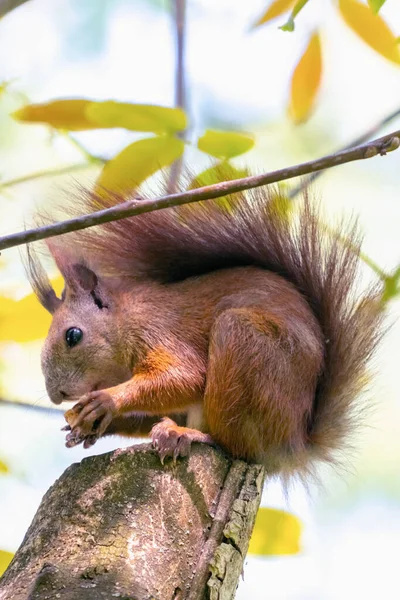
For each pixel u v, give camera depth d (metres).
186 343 9.73
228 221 10.18
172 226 10.29
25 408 10.88
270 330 9.12
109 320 10.06
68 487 7.67
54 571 7.00
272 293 9.55
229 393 8.89
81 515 7.46
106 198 9.53
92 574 7.01
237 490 7.97
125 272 10.57
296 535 8.94
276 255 10.02
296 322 9.29
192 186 8.73
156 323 9.87
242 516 7.74
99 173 8.19
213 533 7.62
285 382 9.02
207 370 9.41
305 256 9.87
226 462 8.23
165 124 7.69
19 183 9.60
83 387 10.10
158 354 9.70
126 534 7.34
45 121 7.67
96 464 7.75
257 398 8.90
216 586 7.29
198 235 10.25
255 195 10.16
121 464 7.73
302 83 8.84
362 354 9.57
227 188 6.81
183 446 7.88
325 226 9.93
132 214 6.90
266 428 8.93
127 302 10.12
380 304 9.68
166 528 7.51
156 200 6.88
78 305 10.19
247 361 8.94
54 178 10.29
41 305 9.80
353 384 9.52
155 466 7.78
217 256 10.33
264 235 10.06
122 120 7.66
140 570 7.13
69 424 9.05
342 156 6.67
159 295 10.13
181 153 7.82
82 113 7.64
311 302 9.80
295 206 10.58
